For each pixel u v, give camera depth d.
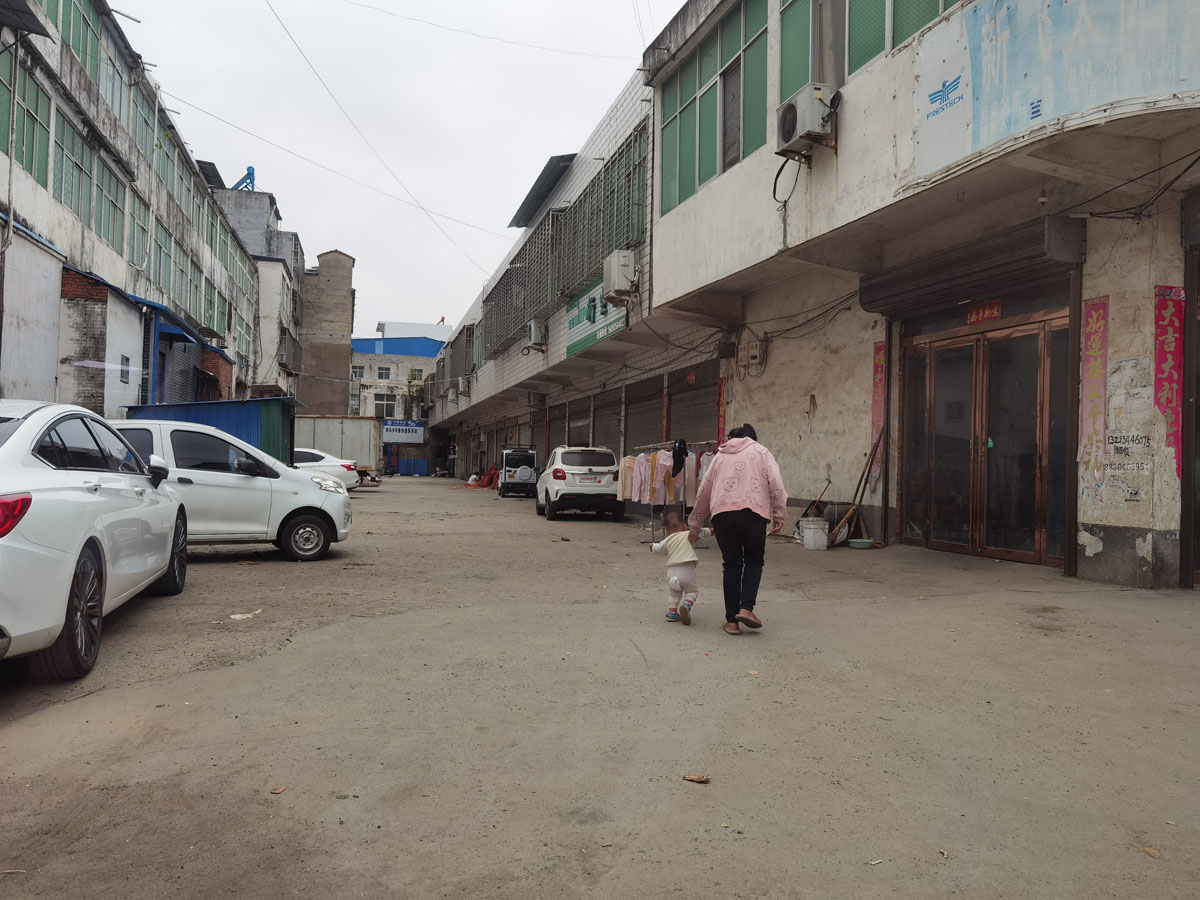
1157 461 7.57
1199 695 4.47
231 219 47.09
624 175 16.97
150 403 20.64
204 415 18.02
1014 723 4.04
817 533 11.29
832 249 11.01
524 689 4.56
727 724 4.02
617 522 18.27
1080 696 4.46
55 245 16.11
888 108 8.48
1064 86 6.58
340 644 5.57
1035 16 6.79
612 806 3.10
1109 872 2.64
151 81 22.08
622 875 2.60
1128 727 3.99
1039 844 2.83
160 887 2.49
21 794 3.16
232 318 36.00
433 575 8.87
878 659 5.21
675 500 13.02
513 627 6.14
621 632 6.00
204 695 4.41
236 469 9.61
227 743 3.71
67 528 4.31
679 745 3.73
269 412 18.22
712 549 12.14
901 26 8.45
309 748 3.65
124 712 4.13
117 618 6.38
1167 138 7.25
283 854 2.70
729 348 15.26
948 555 10.25
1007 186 8.98
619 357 21.80
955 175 7.55
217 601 7.16
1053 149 7.09
